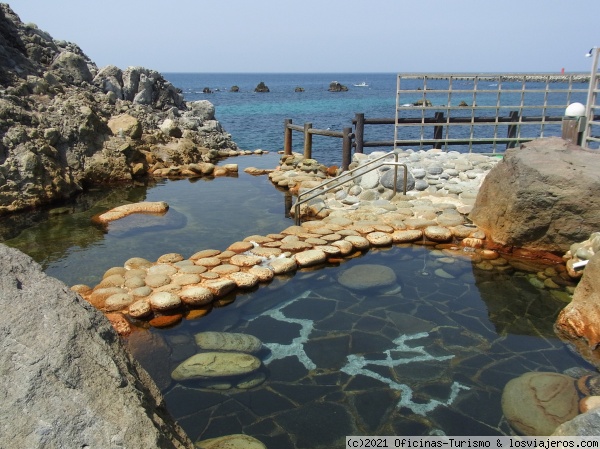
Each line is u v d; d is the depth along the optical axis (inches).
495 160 409.1
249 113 1487.5
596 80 385.7
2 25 567.5
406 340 197.2
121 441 79.5
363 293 237.9
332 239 289.9
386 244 293.3
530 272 259.8
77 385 84.9
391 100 2222.0
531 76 471.5
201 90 3604.8
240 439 142.1
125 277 235.8
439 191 370.3
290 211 364.5
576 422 125.5
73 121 474.9
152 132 596.4
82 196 430.9
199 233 323.3
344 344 194.4
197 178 512.4
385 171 382.6
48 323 92.8
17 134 402.0
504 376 173.6
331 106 1812.3
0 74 471.8
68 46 700.7
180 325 205.8
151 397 102.8
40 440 76.9
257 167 573.3
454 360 183.8
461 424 150.1
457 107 471.2
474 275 257.3
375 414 154.9
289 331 203.3
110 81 684.1
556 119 495.8
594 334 189.0
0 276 98.4
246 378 172.1
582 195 252.8
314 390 166.4
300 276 254.7
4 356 85.0
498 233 286.2
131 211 362.9
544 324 209.8
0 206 366.0
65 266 266.4
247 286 236.2
